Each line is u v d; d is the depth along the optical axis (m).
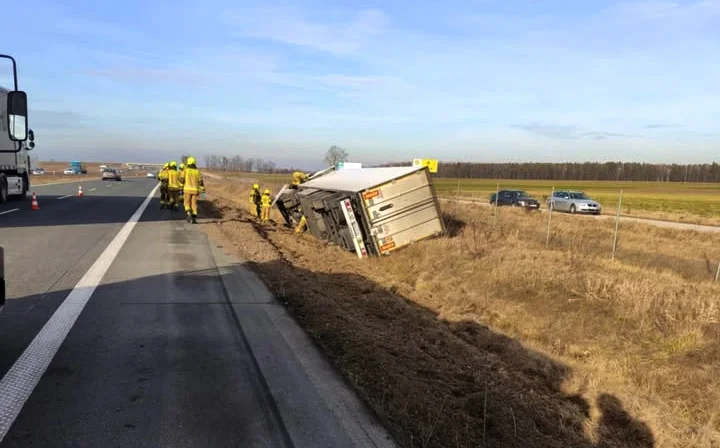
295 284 8.01
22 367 4.36
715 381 5.98
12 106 4.99
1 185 20.20
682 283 10.09
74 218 16.17
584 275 10.08
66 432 3.34
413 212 13.70
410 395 4.27
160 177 20.70
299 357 4.87
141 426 3.46
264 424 3.57
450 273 11.55
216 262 9.38
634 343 7.36
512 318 8.66
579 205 32.34
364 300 8.25
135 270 8.39
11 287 7.04
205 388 4.09
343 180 16.69
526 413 4.69
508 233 17.39
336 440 3.42
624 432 4.99
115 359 4.61
